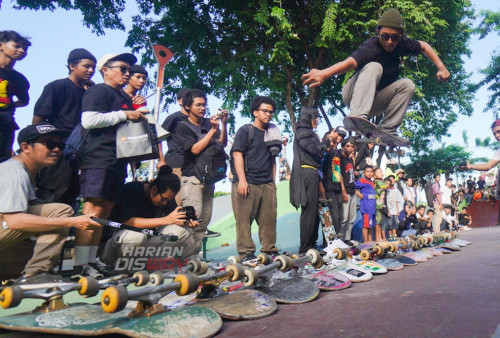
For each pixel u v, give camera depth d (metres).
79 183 3.58
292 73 15.40
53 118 3.69
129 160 3.28
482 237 8.41
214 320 1.92
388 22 3.20
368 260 4.05
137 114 3.26
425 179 29.14
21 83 3.91
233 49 15.59
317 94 15.42
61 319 1.94
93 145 3.18
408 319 1.83
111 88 3.42
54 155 2.64
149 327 1.72
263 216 4.39
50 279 2.49
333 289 2.92
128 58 3.48
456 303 2.10
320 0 13.77
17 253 2.83
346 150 6.23
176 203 3.97
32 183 2.68
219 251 6.92
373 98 3.27
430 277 3.22
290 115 15.28
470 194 17.30
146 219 3.40
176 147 4.30
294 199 4.84
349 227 6.15
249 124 4.45
